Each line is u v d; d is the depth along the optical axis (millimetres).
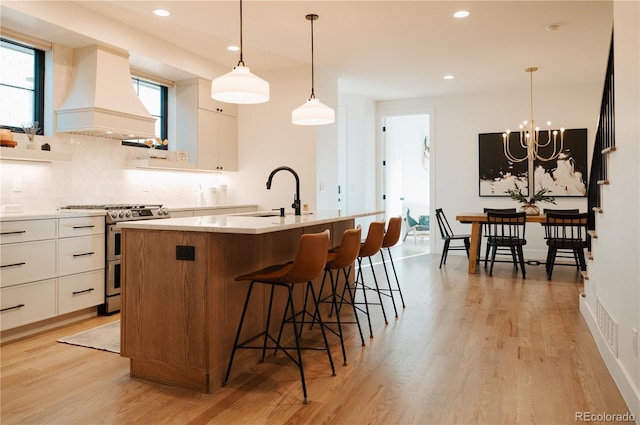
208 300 2453
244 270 2830
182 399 2377
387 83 7008
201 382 2469
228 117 6281
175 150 5887
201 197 6215
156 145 5664
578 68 6137
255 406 2293
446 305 4340
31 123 4176
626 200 2383
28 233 3369
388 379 2617
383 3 3934
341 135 8094
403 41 4953
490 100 7629
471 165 7781
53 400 2363
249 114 6406
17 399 2375
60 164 4375
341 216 3617
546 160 7250
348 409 2254
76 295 3768
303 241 2426
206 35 4910
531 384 2539
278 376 2674
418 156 11383
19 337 3381
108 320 3898
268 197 6297
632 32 2256
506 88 7371
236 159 6445
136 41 4715
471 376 2652
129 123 4523
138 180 5285
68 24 3986
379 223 3648
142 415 2201
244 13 4129
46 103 4305
